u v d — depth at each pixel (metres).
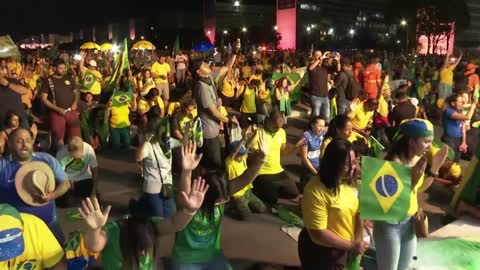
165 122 7.05
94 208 3.69
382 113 11.76
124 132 12.30
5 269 3.44
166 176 6.92
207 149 7.84
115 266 3.99
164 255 6.02
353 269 4.61
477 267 5.98
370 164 4.71
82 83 14.12
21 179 4.54
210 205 4.64
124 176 9.91
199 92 7.83
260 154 5.04
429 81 18.98
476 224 7.23
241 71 21.05
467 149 10.71
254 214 7.69
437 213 7.88
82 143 7.59
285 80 15.61
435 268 5.90
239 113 15.99
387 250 4.98
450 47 65.62
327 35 103.31
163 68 18.89
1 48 8.68
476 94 11.27
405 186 4.73
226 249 6.45
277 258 6.21
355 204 4.52
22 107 7.96
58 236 4.75
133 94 12.39
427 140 4.93
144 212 4.39
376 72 14.53
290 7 64.50
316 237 4.47
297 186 8.66
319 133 8.30
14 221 3.38
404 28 76.50
